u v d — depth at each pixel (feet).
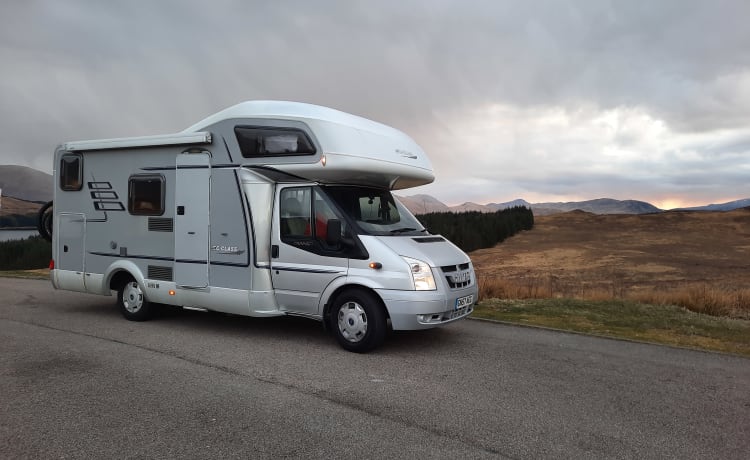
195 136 24.99
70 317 29.58
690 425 15.01
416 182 26.76
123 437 13.33
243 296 24.23
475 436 13.83
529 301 38.29
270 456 12.38
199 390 16.99
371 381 18.33
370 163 22.90
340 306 22.50
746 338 27.48
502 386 18.08
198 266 25.48
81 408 15.26
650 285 79.77
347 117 24.40
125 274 28.58
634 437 14.05
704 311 38.70
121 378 18.12
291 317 30.12
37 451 12.49
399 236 23.08
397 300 21.03
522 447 13.21
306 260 23.21
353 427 14.23
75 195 29.71
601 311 34.60
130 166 27.68
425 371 19.69
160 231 26.73
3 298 37.09
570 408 16.11
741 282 92.63
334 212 22.63
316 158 22.63
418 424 14.55
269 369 19.53
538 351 23.13
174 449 12.68
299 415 15.01
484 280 47.93
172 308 31.68
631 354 23.02
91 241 29.19
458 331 27.02
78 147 29.22
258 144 23.89
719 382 19.21
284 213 23.91
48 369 19.07
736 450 13.39
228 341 23.99
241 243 24.29
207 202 25.17
